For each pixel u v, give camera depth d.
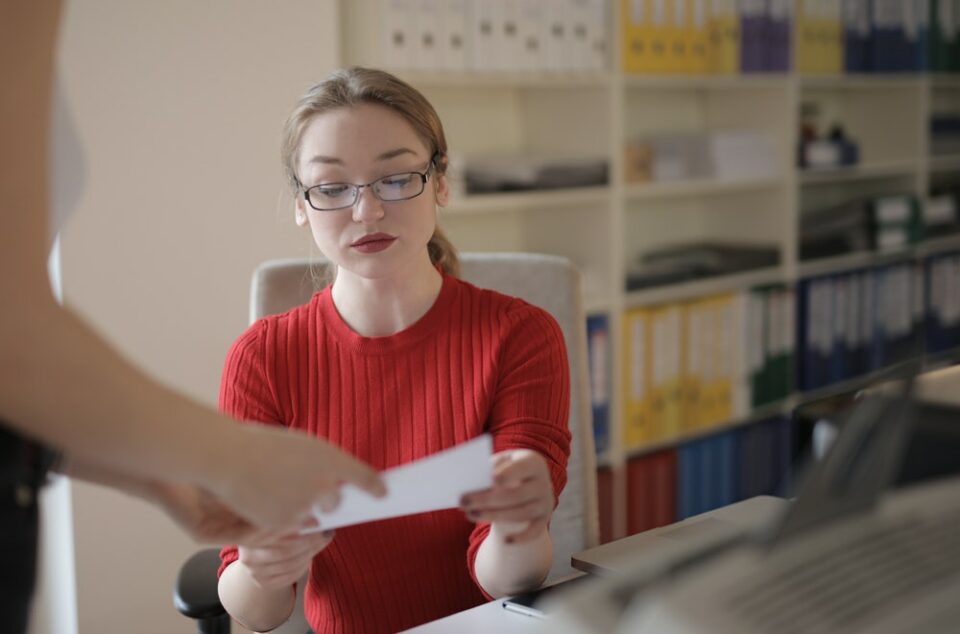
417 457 1.38
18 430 0.75
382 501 0.98
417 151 1.34
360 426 1.39
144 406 0.78
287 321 1.45
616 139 2.85
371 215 1.31
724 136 3.18
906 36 3.68
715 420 3.22
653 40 2.89
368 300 1.40
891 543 0.65
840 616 0.59
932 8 3.78
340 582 1.38
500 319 1.42
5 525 0.76
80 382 0.75
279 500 0.85
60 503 2.14
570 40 2.71
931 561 0.64
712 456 3.23
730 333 3.22
